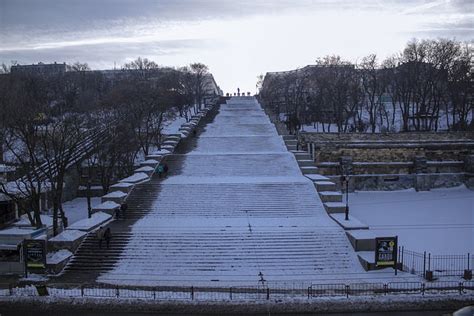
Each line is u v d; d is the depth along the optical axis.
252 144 80.94
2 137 57.94
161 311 29.78
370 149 72.00
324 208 51.44
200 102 141.50
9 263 38.50
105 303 30.59
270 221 47.47
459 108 104.56
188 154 73.44
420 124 102.94
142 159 83.50
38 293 31.75
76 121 70.19
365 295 31.67
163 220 48.12
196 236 43.44
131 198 54.12
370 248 41.03
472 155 71.25
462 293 31.89
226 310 29.83
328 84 108.81
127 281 36.25
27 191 50.88
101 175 68.69
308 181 58.59
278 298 31.30
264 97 140.75
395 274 37.09
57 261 38.41
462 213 55.78
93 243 42.25
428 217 54.00
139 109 84.69
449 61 103.50
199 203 52.78
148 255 40.62
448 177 70.81
